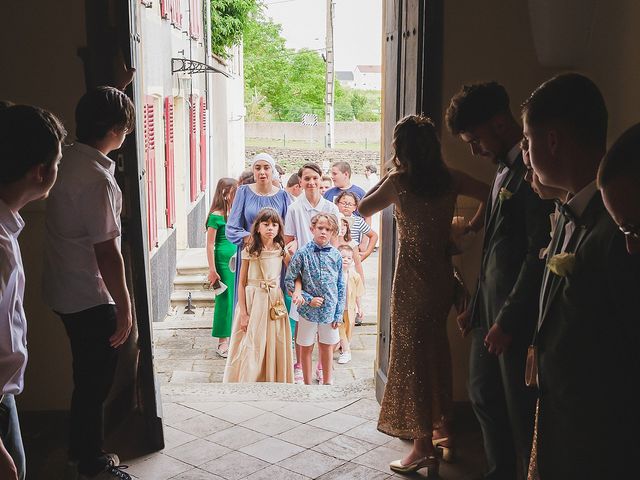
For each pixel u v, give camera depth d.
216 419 4.39
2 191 2.36
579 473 2.05
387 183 3.54
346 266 7.34
